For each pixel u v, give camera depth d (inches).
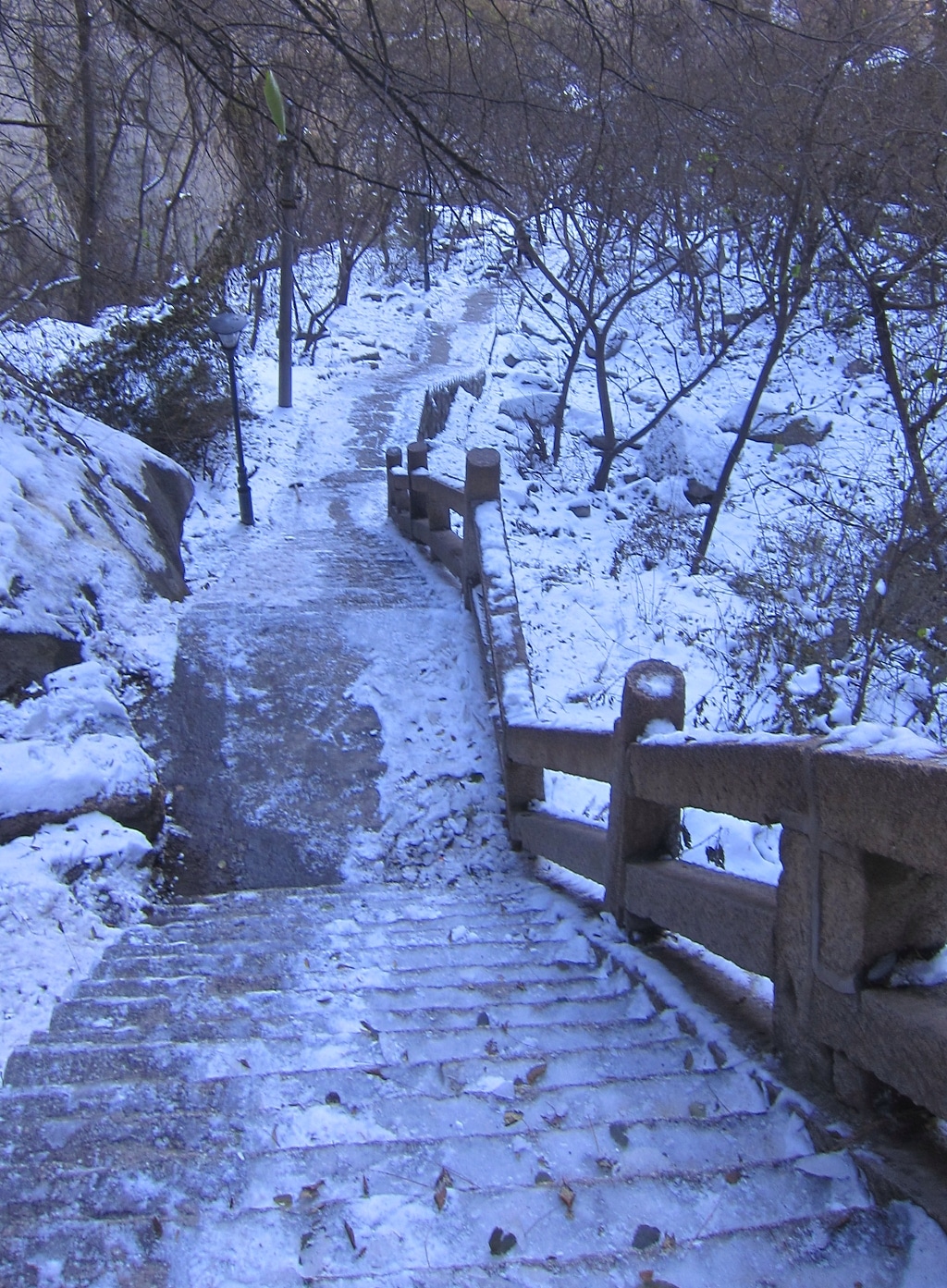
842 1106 102.3
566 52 211.3
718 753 126.1
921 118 351.3
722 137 277.3
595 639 389.4
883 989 99.1
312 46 193.3
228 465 617.3
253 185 208.5
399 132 202.8
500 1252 85.6
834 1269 81.7
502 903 218.2
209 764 285.1
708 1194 91.7
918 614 322.0
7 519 314.0
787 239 454.3
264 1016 141.4
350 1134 106.2
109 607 326.3
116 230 461.4
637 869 160.1
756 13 220.5
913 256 385.1
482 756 295.7
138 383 575.5
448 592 400.2
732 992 135.1
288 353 720.3
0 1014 150.6
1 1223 91.0
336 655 330.6
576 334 665.0
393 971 161.5
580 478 665.0
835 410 689.6
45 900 190.4
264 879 253.6
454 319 1039.0
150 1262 84.7
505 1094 113.5
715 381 792.3
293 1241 87.0
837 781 99.3
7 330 560.7
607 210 531.8
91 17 251.8
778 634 358.9
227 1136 106.0
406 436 686.5
